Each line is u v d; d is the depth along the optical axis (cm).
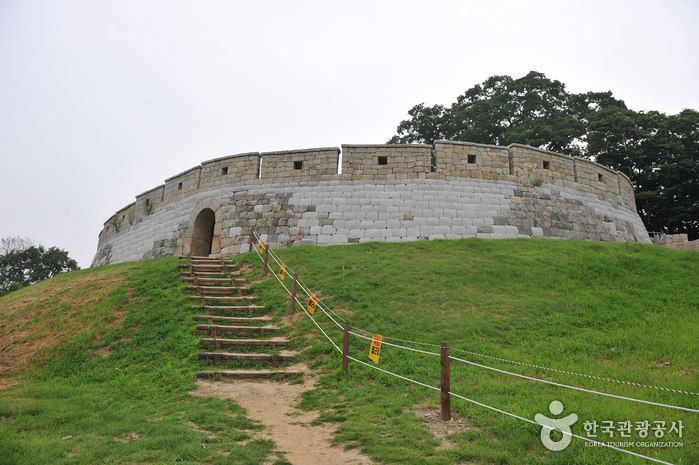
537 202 1981
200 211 2038
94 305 1275
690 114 3344
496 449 513
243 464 500
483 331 1010
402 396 730
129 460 499
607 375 748
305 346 999
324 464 512
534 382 736
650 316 1062
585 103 3756
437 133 3900
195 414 665
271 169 1992
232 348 990
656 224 3281
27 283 4481
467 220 1869
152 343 1041
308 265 1456
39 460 487
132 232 2427
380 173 1933
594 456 471
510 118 3716
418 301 1178
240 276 1446
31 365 1010
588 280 1325
